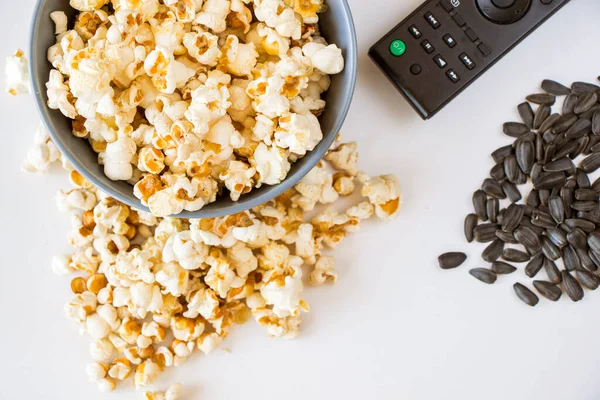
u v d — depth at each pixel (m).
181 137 0.35
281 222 0.41
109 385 0.41
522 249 0.43
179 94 0.37
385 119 0.42
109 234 0.41
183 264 0.40
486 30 0.40
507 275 0.43
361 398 0.43
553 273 0.43
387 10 0.42
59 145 0.35
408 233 0.43
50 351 0.42
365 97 0.42
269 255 0.41
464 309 0.43
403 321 0.43
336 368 0.43
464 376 0.43
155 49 0.35
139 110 0.37
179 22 0.36
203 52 0.36
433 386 0.43
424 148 0.43
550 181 0.42
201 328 0.41
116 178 0.37
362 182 0.42
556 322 0.43
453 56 0.40
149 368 0.41
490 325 0.43
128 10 0.36
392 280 0.43
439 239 0.43
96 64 0.35
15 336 0.42
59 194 0.41
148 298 0.40
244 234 0.40
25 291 0.42
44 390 0.42
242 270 0.41
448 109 0.43
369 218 0.43
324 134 0.37
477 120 0.43
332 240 0.42
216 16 0.36
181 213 0.36
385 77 0.42
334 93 0.38
